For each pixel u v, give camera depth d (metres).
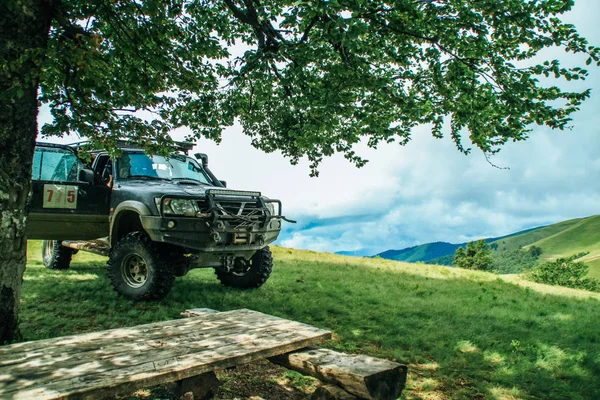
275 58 5.53
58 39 4.84
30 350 2.81
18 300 4.31
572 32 4.92
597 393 4.59
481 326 6.73
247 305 7.17
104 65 4.76
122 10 5.46
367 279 11.08
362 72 5.02
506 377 4.79
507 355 5.57
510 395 4.40
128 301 6.81
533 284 14.45
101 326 5.62
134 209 6.86
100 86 5.11
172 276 6.80
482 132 5.91
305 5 4.38
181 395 2.93
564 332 6.79
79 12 5.25
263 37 5.98
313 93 5.27
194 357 2.75
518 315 7.77
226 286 8.66
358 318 6.89
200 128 6.81
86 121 5.92
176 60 6.18
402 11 4.96
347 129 5.38
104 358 2.68
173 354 2.80
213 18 6.83
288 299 7.80
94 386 2.24
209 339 3.17
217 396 3.75
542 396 4.46
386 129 5.04
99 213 7.54
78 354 2.74
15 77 4.16
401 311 7.50
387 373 2.85
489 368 5.14
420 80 5.94
